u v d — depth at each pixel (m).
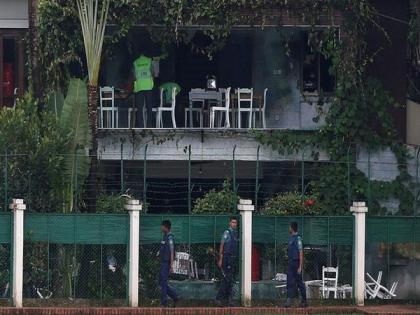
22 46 123.94
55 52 117.19
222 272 102.31
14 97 123.69
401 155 118.88
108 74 124.06
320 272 108.19
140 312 99.00
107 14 115.94
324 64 124.25
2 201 106.12
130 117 120.94
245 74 126.06
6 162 105.19
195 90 121.25
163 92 123.44
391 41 123.44
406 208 118.31
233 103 122.19
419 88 126.06
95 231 103.81
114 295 104.19
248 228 104.88
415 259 109.38
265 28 121.50
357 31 119.06
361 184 117.94
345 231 107.50
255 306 104.19
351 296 107.19
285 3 118.75
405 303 108.25
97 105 116.19
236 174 122.69
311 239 106.88
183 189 120.81
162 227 102.00
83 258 104.00
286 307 101.31
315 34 119.31
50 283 103.75
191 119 120.69
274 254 106.19
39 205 107.00
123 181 111.69
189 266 105.12
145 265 104.62
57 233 103.69
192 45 121.81
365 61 119.62
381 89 120.25
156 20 118.88
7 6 123.94
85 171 109.12
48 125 109.38
